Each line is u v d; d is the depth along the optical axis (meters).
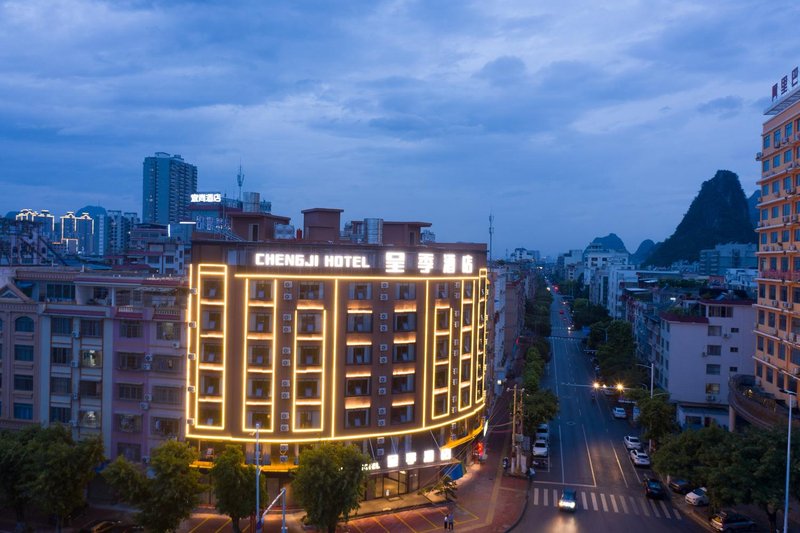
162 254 125.44
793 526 53.56
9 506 50.50
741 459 47.50
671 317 89.88
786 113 66.12
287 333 56.19
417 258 61.12
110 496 57.72
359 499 53.28
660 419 70.25
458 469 64.75
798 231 64.81
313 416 56.97
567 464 71.38
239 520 53.72
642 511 57.62
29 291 62.56
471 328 68.31
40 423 55.19
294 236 68.56
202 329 56.38
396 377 60.16
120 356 58.19
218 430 56.00
